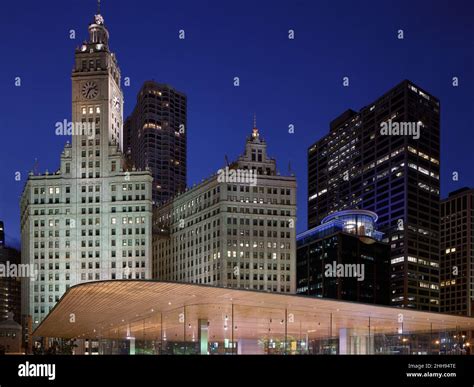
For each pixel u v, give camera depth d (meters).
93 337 150.50
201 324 94.56
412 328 125.75
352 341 142.75
